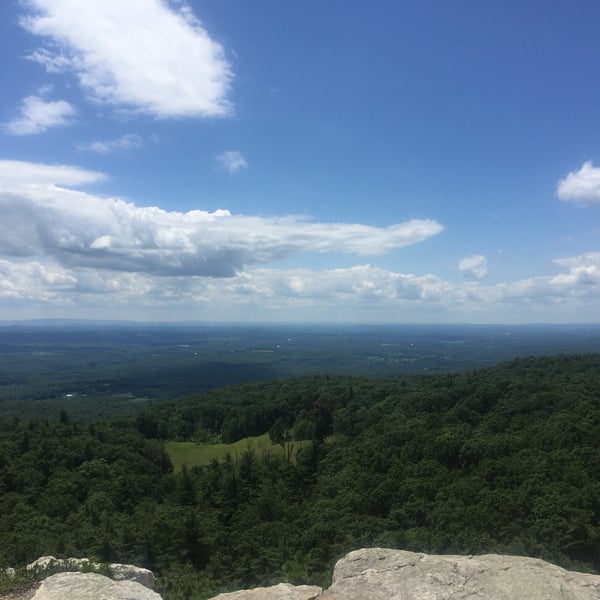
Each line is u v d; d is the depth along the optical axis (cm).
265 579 3331
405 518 3759
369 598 856
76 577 929
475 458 4656
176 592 2962
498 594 845
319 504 4662
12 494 5325
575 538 2903
